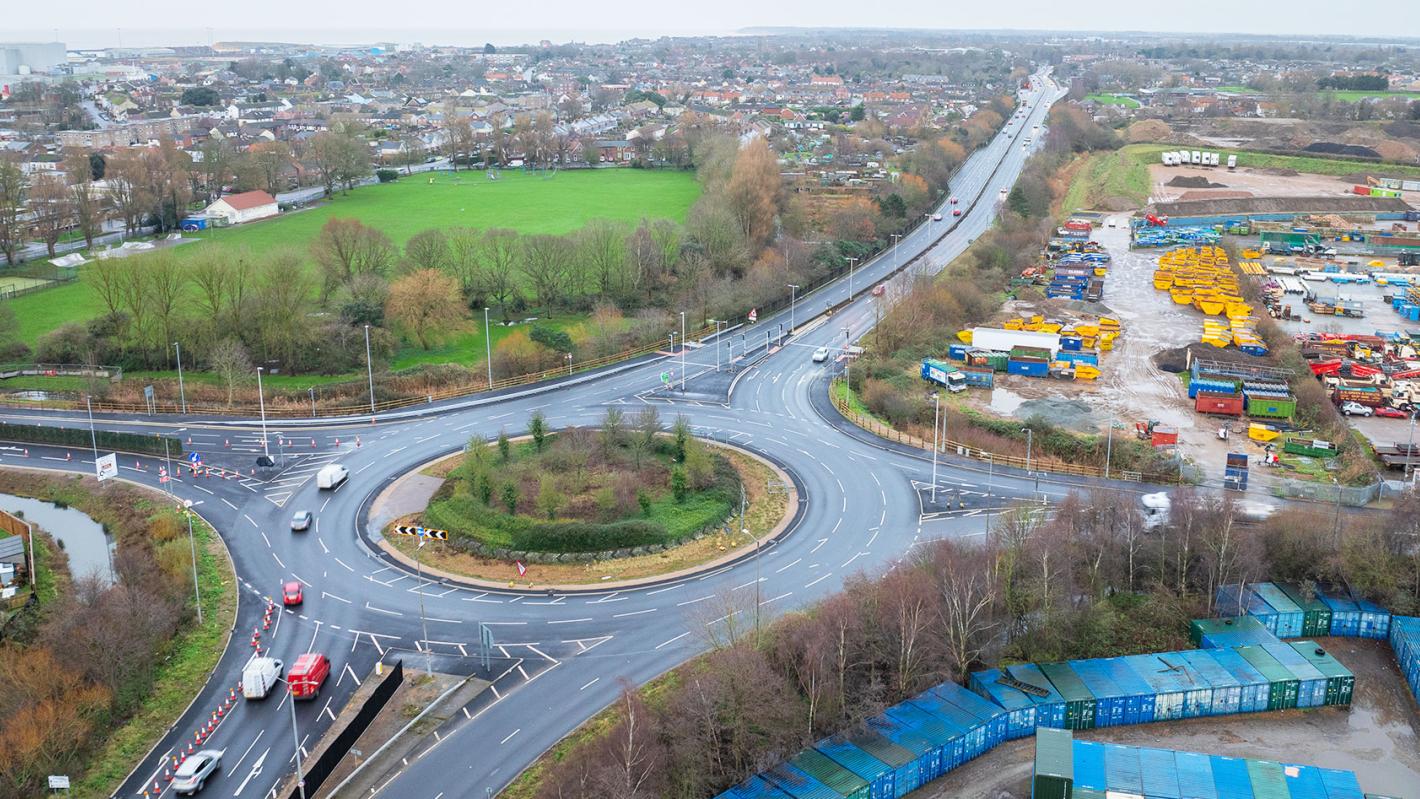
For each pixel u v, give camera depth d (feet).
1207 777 312.09
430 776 326.03
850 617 362.74
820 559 458.50
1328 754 347.56
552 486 489.26
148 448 586.04
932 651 366.22
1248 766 317.01
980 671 376.07
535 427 560.20
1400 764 342.85
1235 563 420.36
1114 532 433.48
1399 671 391.65
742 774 320.09
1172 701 359.87
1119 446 574.15
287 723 353.72
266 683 367.25
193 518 504.02
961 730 335.67
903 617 361.30
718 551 468.75
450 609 426.10
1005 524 435.94
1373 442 586.45
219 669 385.29
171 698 367.45
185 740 345.72
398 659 389.39
